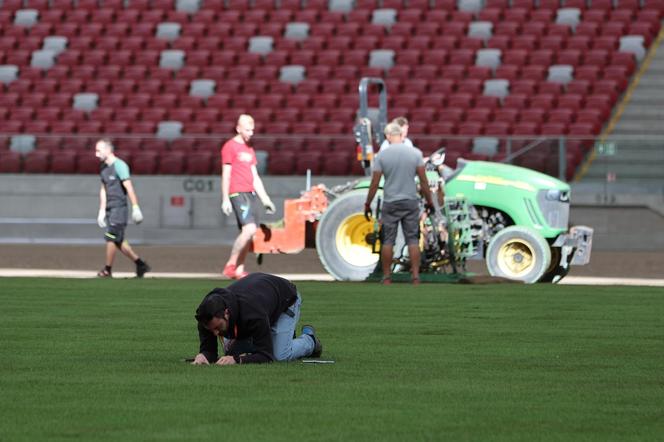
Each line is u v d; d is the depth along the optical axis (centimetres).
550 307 3900
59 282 4884
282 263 6619
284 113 9138
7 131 9300
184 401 2064
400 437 1769
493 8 10138
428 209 4756
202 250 7388
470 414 1961
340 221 5012
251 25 10275
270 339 2442
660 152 7569
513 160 7688
